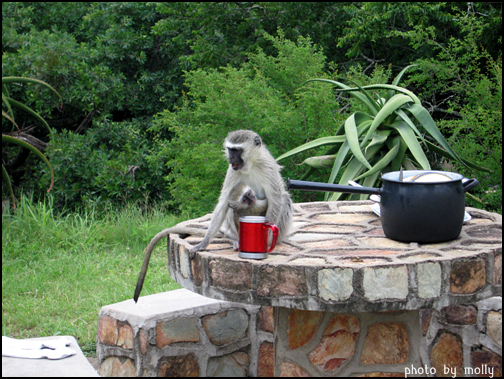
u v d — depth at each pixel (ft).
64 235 16.80
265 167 9.45
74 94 22.66
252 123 17.94
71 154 21.79
